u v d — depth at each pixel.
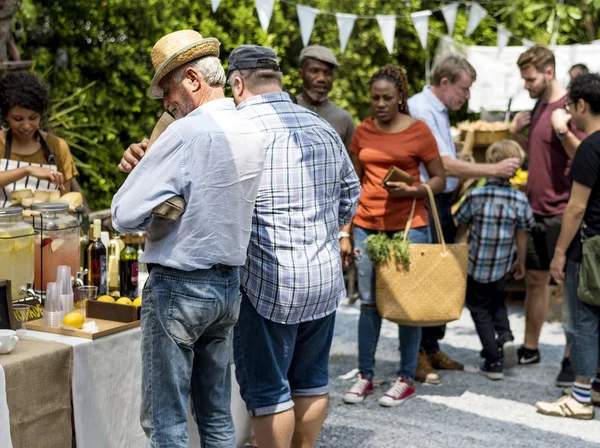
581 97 3.96
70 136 6.12
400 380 4.28
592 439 3.82
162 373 2.40
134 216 2.31
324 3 7.42
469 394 4.43
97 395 2.69
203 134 2.32
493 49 7.36
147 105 6.48
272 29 7.04
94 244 3.20
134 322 2.86
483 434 3.85
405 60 8.16
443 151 4.50
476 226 4.61
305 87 4.54
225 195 2.35
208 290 2.38
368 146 4.12
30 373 2.43
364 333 4.25
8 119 3.67
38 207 3.03
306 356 2.97
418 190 3.98
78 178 6.27
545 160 4.73
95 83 6.30
